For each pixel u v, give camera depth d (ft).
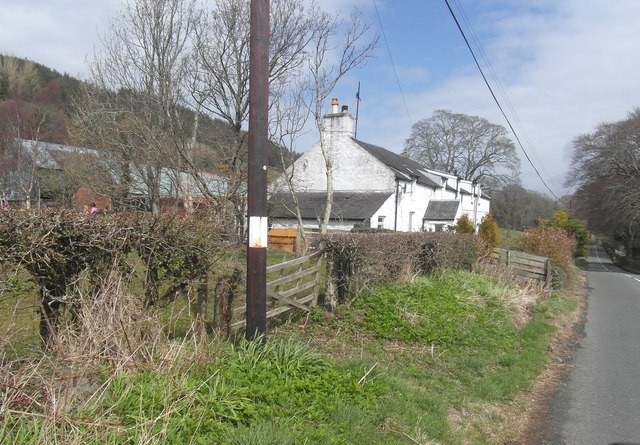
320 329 24.97
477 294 35.88
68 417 10.45
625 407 20.27
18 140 75.05
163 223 16.38
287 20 48.06
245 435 11.57
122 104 47.24
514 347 27.17
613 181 159.12
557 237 70.59
